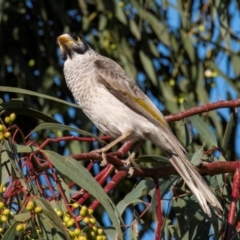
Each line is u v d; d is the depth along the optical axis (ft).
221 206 30.71
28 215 24.08
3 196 24.75
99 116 35.14
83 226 25.79
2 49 46.55
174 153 32.04
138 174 30.19
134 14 46.57
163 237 30.96
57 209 25.29
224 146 33.06
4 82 46.42
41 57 46.42
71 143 44.21
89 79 35.55
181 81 45.96
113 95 34.83
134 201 31.35
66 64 37.50
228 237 29.35
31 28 46.98
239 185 30.48
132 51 47.03
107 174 30.48
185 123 33.94
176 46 46.06
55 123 27.04
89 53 37.73
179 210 32.04
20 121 45.44
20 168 25.20
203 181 30.37
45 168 26.21
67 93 45.88
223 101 33.68
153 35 47.03
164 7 44.55
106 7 44.98
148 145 43.78
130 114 34.35
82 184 25.82
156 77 45.44
